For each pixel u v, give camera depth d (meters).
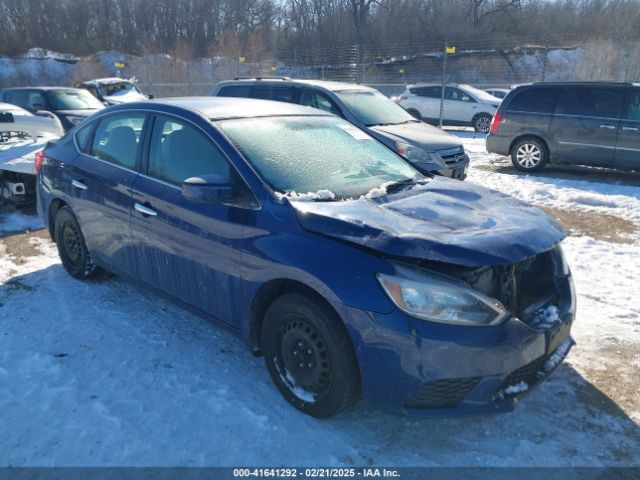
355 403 2.94
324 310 2.83
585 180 10.15
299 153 3.60
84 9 51.75
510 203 3.36
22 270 5.21
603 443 2.90
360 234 2.78
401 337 2.59
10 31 50.00
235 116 3.76
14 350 3.73
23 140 7.82
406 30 45.81
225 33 44.03
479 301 2.64
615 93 9.89
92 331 4.01
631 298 4.69
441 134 8.80
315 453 2.80
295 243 2.94
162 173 3.78
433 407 2.69
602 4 44.91
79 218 4.57
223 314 3.42
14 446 2.82
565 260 3.37
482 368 2.63
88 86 19.45
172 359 3.65
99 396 3.23
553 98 10.48
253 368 3.57
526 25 45.53
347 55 35.69
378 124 8.58
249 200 3.20
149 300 4.56
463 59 34.09
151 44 48.25
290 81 9.38
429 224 2.92
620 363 3.66
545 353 2.88
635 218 7.39
